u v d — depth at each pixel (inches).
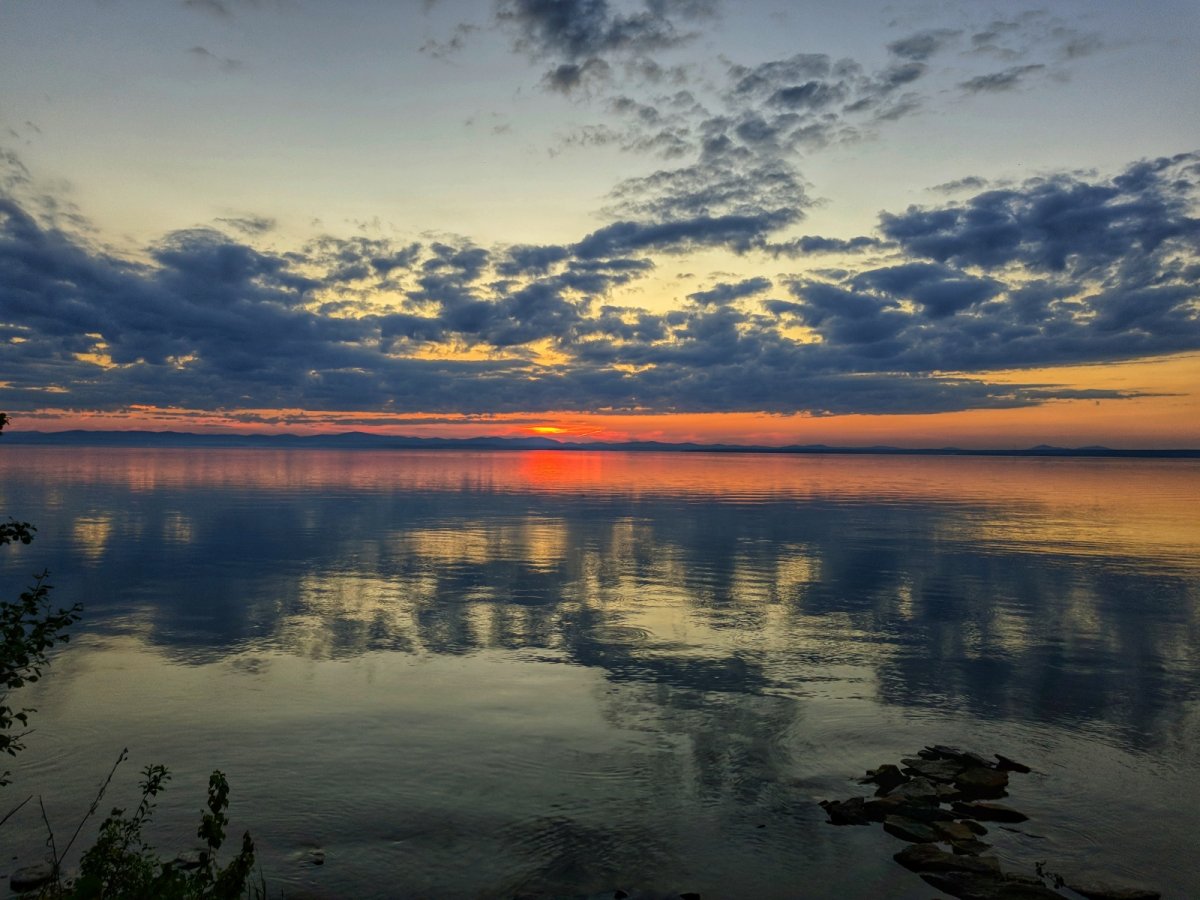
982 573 1050.1
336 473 3863.2
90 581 915.4
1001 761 440.1
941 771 419.5
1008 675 594.9
